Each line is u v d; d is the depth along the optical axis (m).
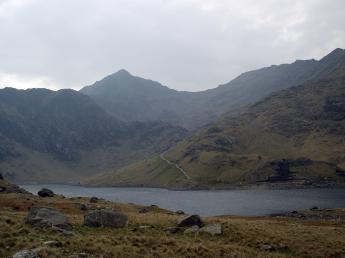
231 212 177.62
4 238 36.62
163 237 47.19
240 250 44.91
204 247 42.66
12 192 131.12
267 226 61.41
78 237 40.66
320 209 158.50
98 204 106.19
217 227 54.03
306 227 63.97
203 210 189.88
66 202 104.06
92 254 34.59
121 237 43.06
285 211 176.50
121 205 111.62
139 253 37.53
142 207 110.19
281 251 48.53
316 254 47.91
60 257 31.58
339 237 55.78
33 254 30.62
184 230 53.00
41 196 122.88
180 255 39.00
